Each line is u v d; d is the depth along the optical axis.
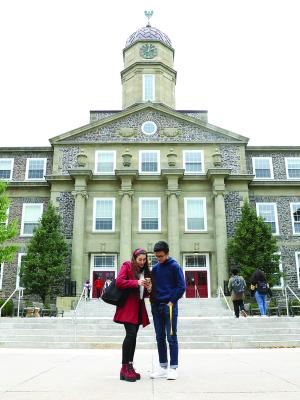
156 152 33.19
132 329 5.91
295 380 5.54
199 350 12.43
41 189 32.75
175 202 30.84
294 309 24.34
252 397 4.35
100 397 4.38
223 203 30.73
